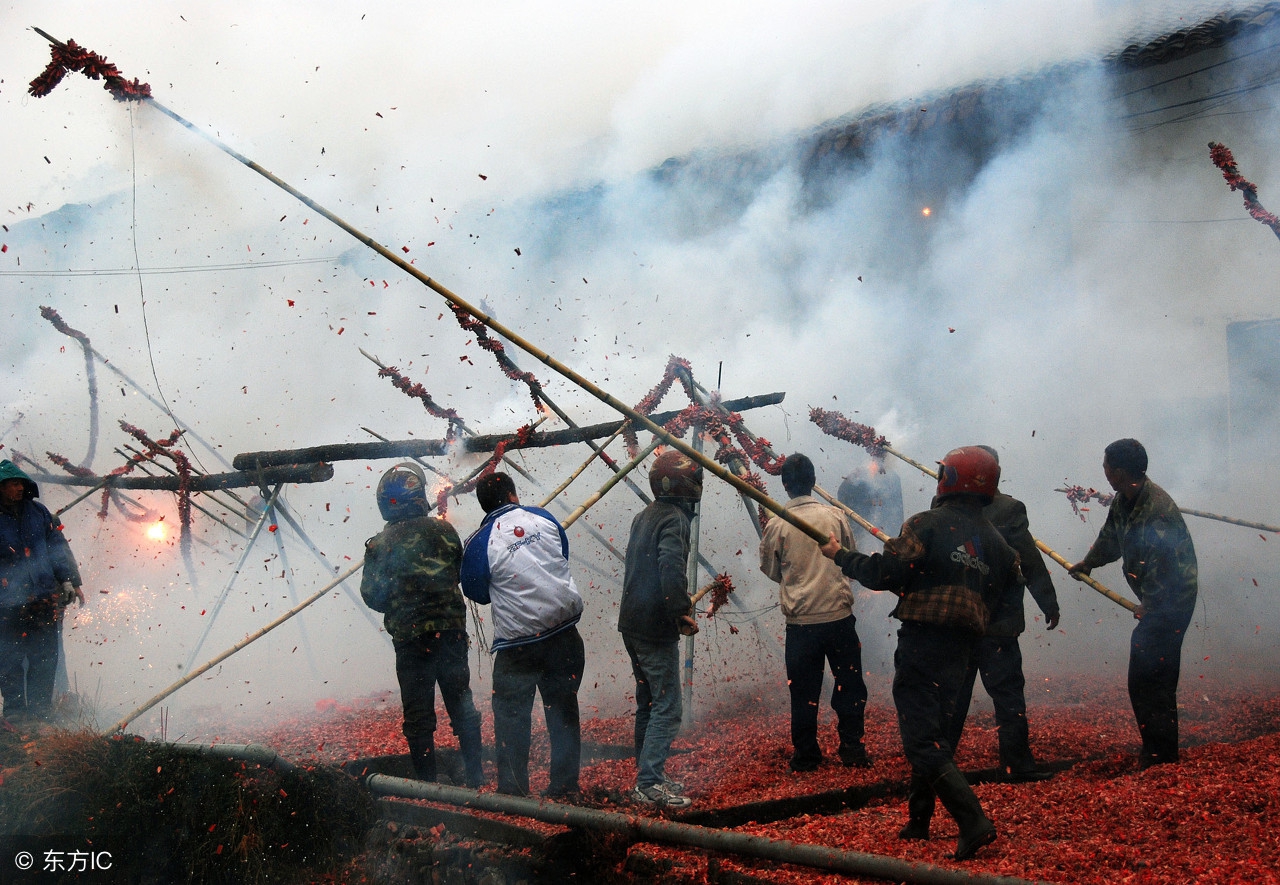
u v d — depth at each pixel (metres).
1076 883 3.51
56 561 7.60
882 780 5.31
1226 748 5.25
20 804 5.45
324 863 5.14
